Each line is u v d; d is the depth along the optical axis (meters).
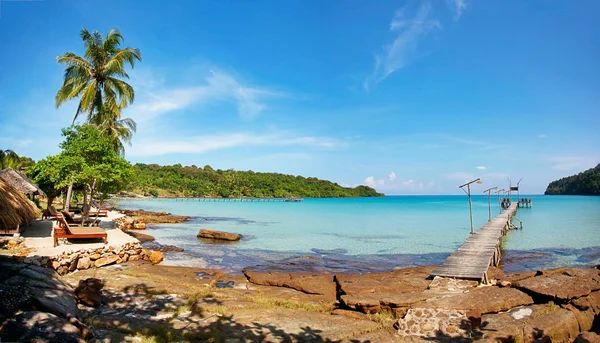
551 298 9.45
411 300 9.23
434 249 23.08
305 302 10.79
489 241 19.81
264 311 9.20
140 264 15.15
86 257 13.45
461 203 109.69
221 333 7.47
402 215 54.78
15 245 13.41
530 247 23.98
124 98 27.73
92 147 18.44
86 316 7.82
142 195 103.94
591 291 9.93
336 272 16.36
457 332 7.59
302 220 44.94
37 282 8.21
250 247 23.06
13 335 5.53
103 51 26.12
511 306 9.18
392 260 19.44
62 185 18.09
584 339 7.23
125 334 7.14
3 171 22.94
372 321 8.62
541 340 7.39
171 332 7.36
